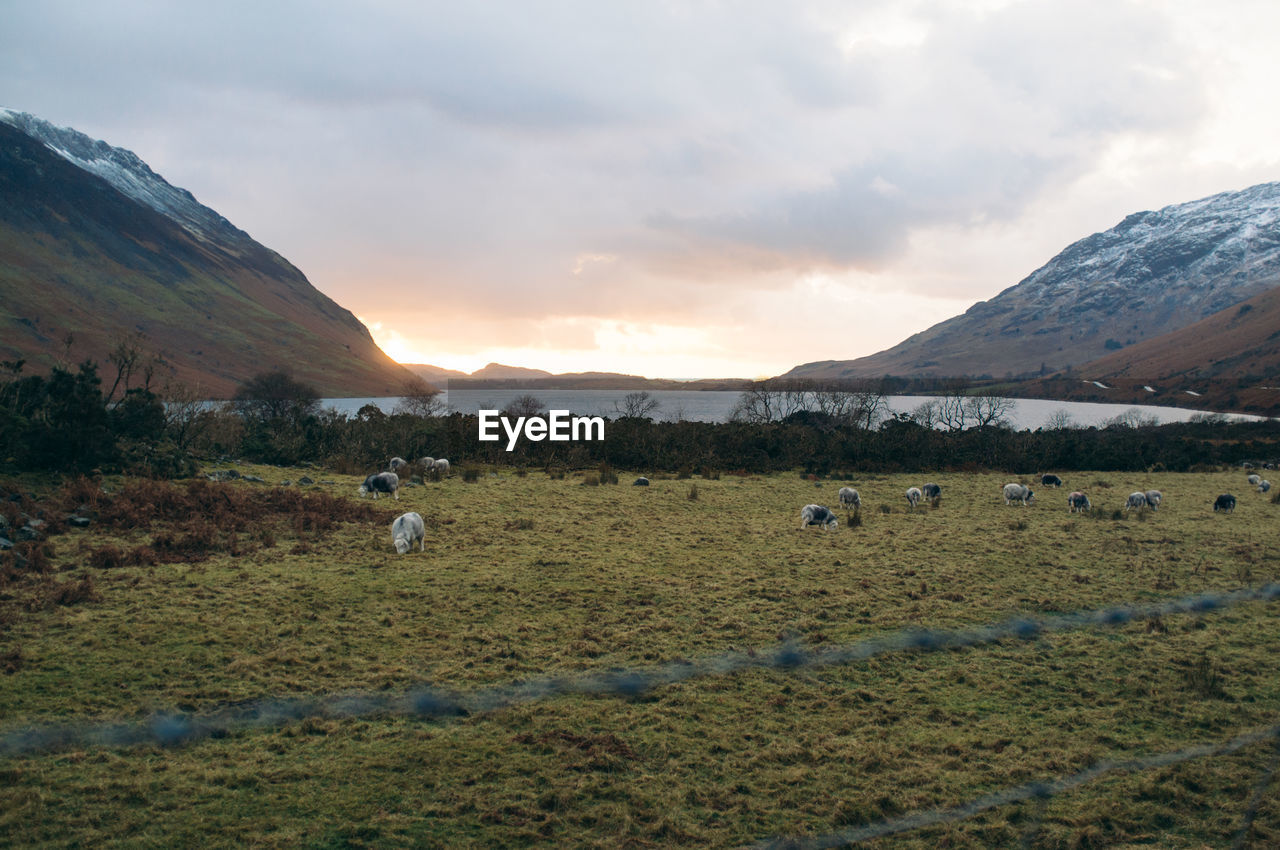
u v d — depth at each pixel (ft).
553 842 24.35
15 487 69.62
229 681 35.73
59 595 45.60
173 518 70.38
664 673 38.81
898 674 40.34
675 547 72.33
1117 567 67.72
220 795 26.20
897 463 167.02
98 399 85.40
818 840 24.68
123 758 28.40
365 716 32.91
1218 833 25.89
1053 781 28.73
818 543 76.64
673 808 26.63
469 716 33.42
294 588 51.85
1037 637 46.83
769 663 40.96
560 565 62.23
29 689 33.63
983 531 86.22
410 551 65.31
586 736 31.71
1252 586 60.39
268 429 140.56
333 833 24.17
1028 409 607.78
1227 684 39.55
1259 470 189.37
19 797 24.91
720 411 491.31
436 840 24.08
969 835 25.38
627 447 157.99
